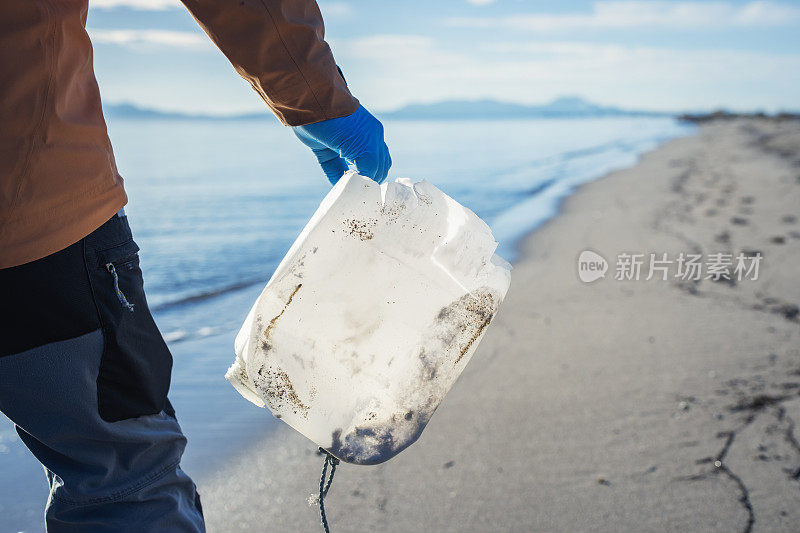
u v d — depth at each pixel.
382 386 0.99
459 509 1.79
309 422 0.97
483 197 9.23
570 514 1.75
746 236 5.34
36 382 0.89
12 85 0.80
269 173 15.34
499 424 2.27
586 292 3.95
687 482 1.89
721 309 3.52
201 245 6.50
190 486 1.11
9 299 0.85
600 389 2.53
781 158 13.17
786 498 1.79
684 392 2.48
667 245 5.14
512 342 3.08
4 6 0.79
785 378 2.57
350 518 1.77
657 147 20.47
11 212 0.83
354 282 0.97
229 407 2.54
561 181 11.30
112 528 0.98
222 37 0.95
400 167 15.16
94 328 0.92
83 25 0.89
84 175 0.89
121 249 0.96
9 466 2.05
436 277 1.00
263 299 0.94
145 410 1.00
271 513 1.80
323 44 1.00
